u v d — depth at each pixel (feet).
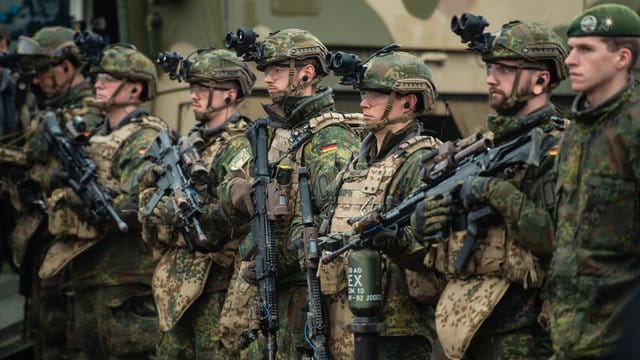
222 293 55.72
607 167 34.40
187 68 56.49
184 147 56.34
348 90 66.69
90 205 62.69
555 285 35.29
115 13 92.89
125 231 61.16
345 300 45.70
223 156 55.21
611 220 34.32
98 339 64.95
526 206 36.96
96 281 64.08
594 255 34.40
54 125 65.41
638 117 34.22
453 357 38.73
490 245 38.27
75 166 63.52
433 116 67.87
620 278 34.14
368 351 42.50
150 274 63.82
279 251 49.60
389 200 43.98
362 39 67.21
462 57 66.80
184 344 56.85
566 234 35.12
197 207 54.24
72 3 91.50
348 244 42.65
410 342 44.16
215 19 68.54
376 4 67.15
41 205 70.54
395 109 44.88
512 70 39.06
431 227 39.06
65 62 71.31
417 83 44.62
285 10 67.56
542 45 38.91
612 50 34.58
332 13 67.31
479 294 38.45
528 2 66.23
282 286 50.14
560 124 38.83
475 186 37.78
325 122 49.08
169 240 56.18
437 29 66.74
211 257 55.16
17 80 79.61
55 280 68.90
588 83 34.81
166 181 56.49
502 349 38.68
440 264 40.11
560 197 35.73
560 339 34.78
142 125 63.62
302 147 49.42
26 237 71.15
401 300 43.78
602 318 34.37
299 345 49.49
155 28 70.44
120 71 63.77
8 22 95.35
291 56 50.34
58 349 69.72
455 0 66.59
